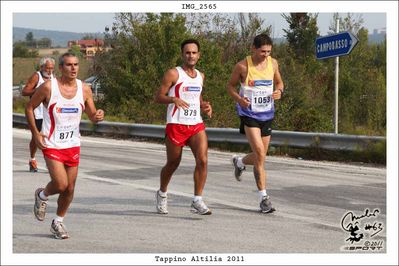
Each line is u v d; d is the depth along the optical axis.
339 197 16.45
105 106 43.75
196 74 14.02
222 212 14.62
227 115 36.12
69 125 12.11
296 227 13.28
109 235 12.55
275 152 25.33
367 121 37.41
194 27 43.16
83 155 24.86
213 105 36.72
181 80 13.82
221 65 40.84
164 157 24.55
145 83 41.88
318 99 40.31
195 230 12.98
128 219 13.89
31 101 11.99
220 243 12.05
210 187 17.78
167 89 13.87
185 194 16.67
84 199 15.95
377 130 31.58
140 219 13.91
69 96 12.02
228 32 42.97
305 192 17.11
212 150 27.39
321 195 16.72
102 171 20.53
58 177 11.98
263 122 14.87
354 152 23.25
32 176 19.45
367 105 40.19
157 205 14.46
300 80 37.88
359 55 47.06
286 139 25.22
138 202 15.68
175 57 42.16
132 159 23.75
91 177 19.30
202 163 14.02
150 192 16.97
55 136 12.02
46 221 13.68
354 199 16.19
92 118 12.43
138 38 42.81
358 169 21.44
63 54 11.97
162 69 42.06
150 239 12.27
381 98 38.94
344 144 23.53
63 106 11.99
